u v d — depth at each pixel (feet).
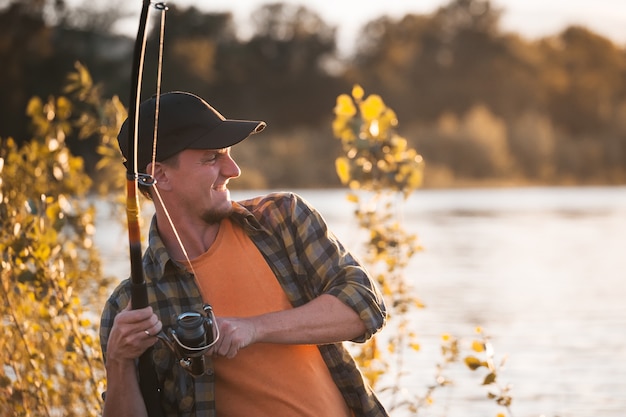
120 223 25.73
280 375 12.78
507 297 56.24
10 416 19.44
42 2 205.36
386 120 24.34
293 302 12.92
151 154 12.76
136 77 11.93
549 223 117.70
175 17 273.95
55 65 203.72
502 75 318.65
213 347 12.08
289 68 310.86
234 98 296.71
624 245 90.48
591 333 44.29
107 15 211.61
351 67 323.57
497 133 226.58
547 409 30.83
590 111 312.71
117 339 12.14
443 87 313.32
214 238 12.99
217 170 12.89
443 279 64.59
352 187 24.30
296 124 303.27
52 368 21.01
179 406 12.78
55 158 24.30
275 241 13.07
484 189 217.56
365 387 13.29
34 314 21.52
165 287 12.75
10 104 194.39
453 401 30.12
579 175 232.12
